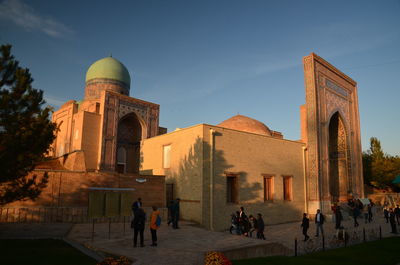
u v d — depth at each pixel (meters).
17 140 8.06
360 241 13.67
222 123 25.06
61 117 30.41
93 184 14.52
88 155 25.62
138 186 15.64
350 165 26.81
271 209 18.84
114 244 9.82
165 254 8.52
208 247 9.61
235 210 16.72
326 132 23.39
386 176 34.12
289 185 20.73
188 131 17.02
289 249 11.36
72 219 13.51
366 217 20.31
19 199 8.62
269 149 19.62
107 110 26.73
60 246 9.38
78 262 7.48
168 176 18.12
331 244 12.70
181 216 16.48
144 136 29.42
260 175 18.62
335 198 27.02
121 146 28.61
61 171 13.94
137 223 9.60
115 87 32.56
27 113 8.48
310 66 23.48
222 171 16.50
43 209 13.17
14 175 8.24
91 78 32.47
